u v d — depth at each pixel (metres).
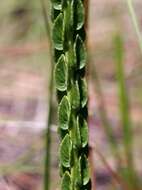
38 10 0.77
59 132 0.15
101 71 0.66
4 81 0.64
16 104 0.60
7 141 0.45
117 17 0.71
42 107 0.57
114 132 0.53
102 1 0.79
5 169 0.34
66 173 0.15
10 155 0.44
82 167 0.15
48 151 0.26
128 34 0.71
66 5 0.14
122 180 0.33
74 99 0.15
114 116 0.57
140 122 0.54
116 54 0.32
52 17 0.15
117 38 0.32
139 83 0.58
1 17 0.79
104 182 0.45
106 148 0.48
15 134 0.45
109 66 0.66
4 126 0.44
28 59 0.67
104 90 0.63
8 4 0.80
